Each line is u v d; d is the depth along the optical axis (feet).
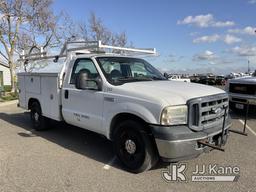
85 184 14.02
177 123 13.84
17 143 21.38
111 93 16.42
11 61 75.92
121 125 15.71
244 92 30.19
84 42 20.54
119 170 15.85
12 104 49.52
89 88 17.69
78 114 19.13
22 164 16.71
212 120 15.21
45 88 23.09
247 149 19.60
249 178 14.83
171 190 13.44
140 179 14.65
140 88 15.56
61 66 21.45
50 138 22.85
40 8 76.64
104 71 17.57
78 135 23.89
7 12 71.61
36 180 14.47
